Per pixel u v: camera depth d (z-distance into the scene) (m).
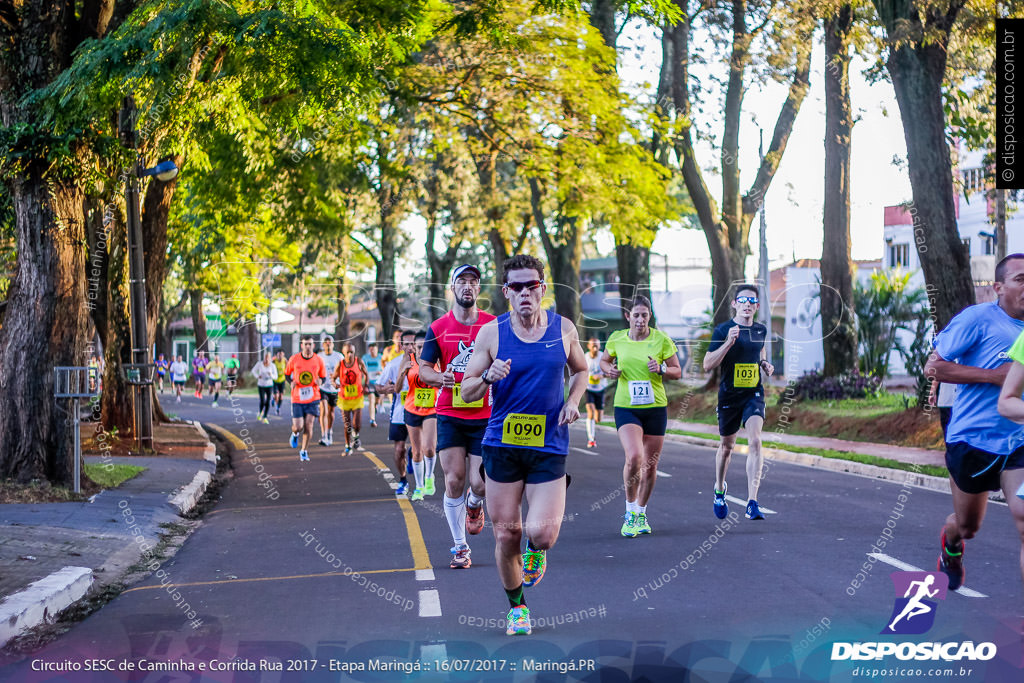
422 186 33.75
